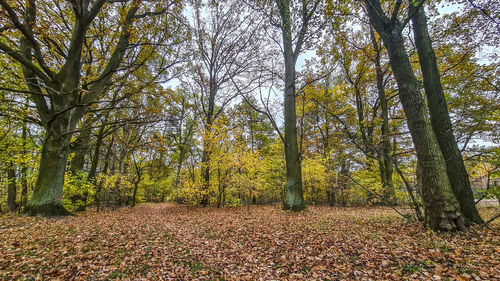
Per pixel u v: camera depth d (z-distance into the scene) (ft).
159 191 96.73
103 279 12.59
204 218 31.81
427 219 18.75
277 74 43.11
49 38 29.73
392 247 15.65
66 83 31.55
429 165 18.72
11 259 13.91
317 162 50.93
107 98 45.29
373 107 50.80
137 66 39.58
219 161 47.65
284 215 32.12
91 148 64.44
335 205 51.62
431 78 23.04
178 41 43.34
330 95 58.70
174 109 68.64
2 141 36.52
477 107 26.58
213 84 60.49
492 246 13.91
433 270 11.91
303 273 13.39
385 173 47.11
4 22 25.81
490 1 21.21
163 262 15.12
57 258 14.67
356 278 12.14
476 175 25.75
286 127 39.91
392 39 21.27
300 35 34.01
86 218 30.19
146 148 56.39
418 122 19.58
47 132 30.78
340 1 26.50
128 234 21.06
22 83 33.27
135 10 37.58
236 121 56.59
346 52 45.47
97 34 36.73
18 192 40.04
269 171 60.75
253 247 18.02
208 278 13.17
